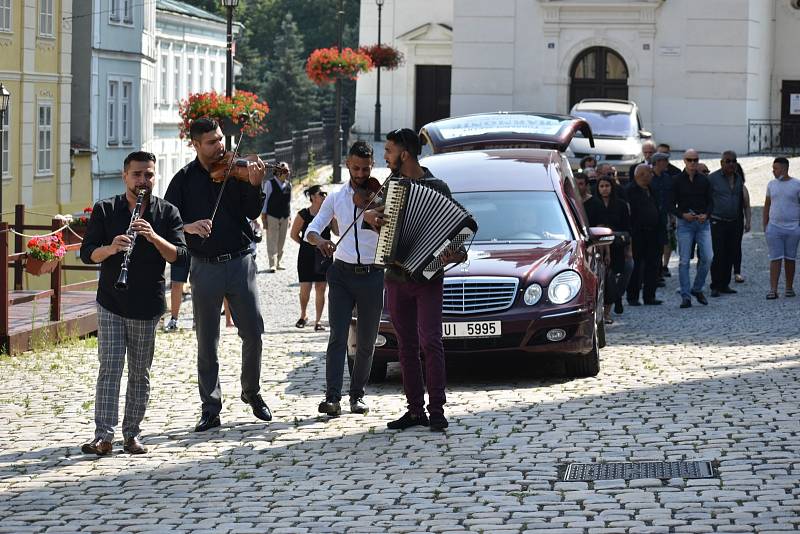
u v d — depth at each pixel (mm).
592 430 10375
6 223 17031
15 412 12117
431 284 10469
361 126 61250
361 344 11391
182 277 19797
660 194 22203
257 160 10750
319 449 10062
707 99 50500
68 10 38781
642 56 50750
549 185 15039
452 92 52312
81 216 21781
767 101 53406
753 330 17812
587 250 14391
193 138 10688
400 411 11633
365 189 11086
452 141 18719
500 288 13273
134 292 9914
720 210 22594
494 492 8516
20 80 35781
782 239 21922
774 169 22000
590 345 13438
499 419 11023
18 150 35906
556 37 51344
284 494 8688
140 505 8531
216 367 10984
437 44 60094
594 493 8352
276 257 30547
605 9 50844
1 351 17016
